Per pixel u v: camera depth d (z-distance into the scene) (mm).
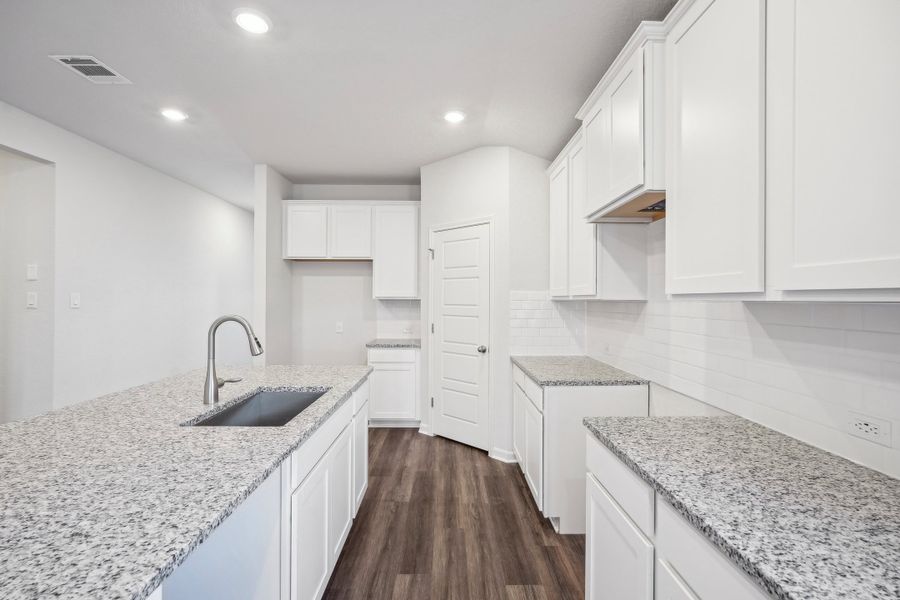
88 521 813
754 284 1029
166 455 1170
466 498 2709
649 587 1101
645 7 1787
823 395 1243
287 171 4219
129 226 3992
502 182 3373
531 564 2051
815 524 852
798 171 913
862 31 767
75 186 3395
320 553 1645
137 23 1929
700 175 1270
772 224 988
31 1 1778
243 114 2902
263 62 2252
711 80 1213
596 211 2049
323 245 4328
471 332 3596
